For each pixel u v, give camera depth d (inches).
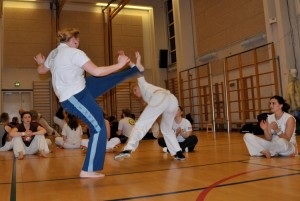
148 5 501.7
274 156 127.7
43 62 100.1
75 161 139.3
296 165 102.3
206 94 393.1
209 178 85.4
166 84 496.1
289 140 124.1
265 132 128.3
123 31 505.4
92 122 90.5
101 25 491.5
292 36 279.6
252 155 131.6
